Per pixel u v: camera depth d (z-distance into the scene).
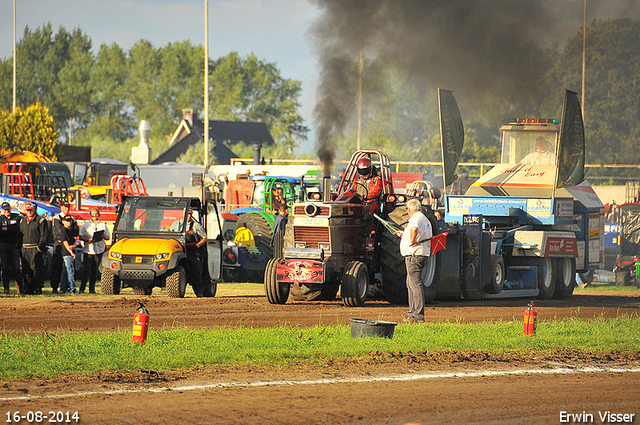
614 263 95.00
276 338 34.03
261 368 28.17
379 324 34.97
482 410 23.19
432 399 24.39
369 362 29.77
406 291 52.41
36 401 23.03
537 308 53.53
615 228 95.00
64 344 31.30
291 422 21.28
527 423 21.97
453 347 33.34
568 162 64.75
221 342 32.59
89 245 59.97
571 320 44.38
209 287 58.75
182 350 30.83
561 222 66.44
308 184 91.00
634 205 95.25
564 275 67.19
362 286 50.09
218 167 121.44
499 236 64.25
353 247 51.97
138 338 31.98
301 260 49.88
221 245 61.19
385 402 23.77
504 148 72.50
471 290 58.56
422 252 42.47
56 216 59.50
